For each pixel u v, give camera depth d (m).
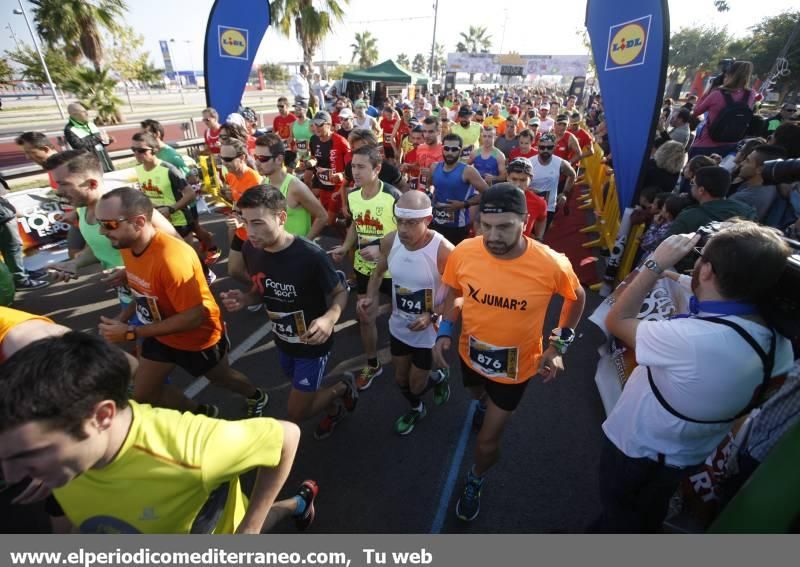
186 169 5.44
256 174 4.27
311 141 6.41
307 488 2.31
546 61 34.47
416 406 3.07
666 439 1.56
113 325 2.26
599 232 7.10
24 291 5.10
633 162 4.61
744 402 1.37
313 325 2.21
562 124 8.45
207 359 2.63
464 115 7.85
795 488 1.20
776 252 1.22
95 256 3.10
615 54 4.57
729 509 1.38
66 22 15.47
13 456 0.94
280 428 1.34
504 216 1.81
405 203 2.40
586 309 4.92
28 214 5.76
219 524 1.41
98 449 1.04
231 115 7.88
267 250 2.27
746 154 4.13
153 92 55.78
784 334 1.28
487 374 2.23
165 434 1.17
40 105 33.72
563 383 3.64
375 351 3.42
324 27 18.80
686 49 39.06
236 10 8.14
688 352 1.35
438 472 2.76
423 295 2.63
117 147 14.70
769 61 28.38
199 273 2.37
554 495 2.61
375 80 16.97
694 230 2.92
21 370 0.93
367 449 2.94
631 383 1.72
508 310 2.06
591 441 3.04
